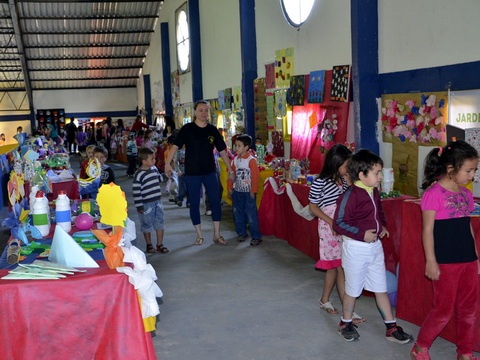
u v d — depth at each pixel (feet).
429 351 11.14
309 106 23.06
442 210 9.75
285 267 17.60
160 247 20.10
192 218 20.98
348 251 11.32
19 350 8.41
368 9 18.02
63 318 8.50
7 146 36.86
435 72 15.51
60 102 77.46
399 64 17.20
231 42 34.24
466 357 10.17
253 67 29.76
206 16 40.06
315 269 17.25
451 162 9.55
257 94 29.37
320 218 12.78
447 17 14.90
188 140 20.35
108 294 8.60
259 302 14.52
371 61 18.21
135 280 8.64
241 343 12.01
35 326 8.43
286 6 25.09
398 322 12.72
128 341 8.64
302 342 11.94
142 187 19.67
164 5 55.06
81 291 8.51
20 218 12.22
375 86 18.35
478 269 10.00
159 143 46.44
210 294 15.31
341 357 11.15
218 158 29.09
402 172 17.30
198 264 18.39
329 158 12.59
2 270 9.16
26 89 72.74
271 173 22.40
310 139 22.97
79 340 8.57
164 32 55.83
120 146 64.03
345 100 19.86
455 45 14.70
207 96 41.47
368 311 13.60
